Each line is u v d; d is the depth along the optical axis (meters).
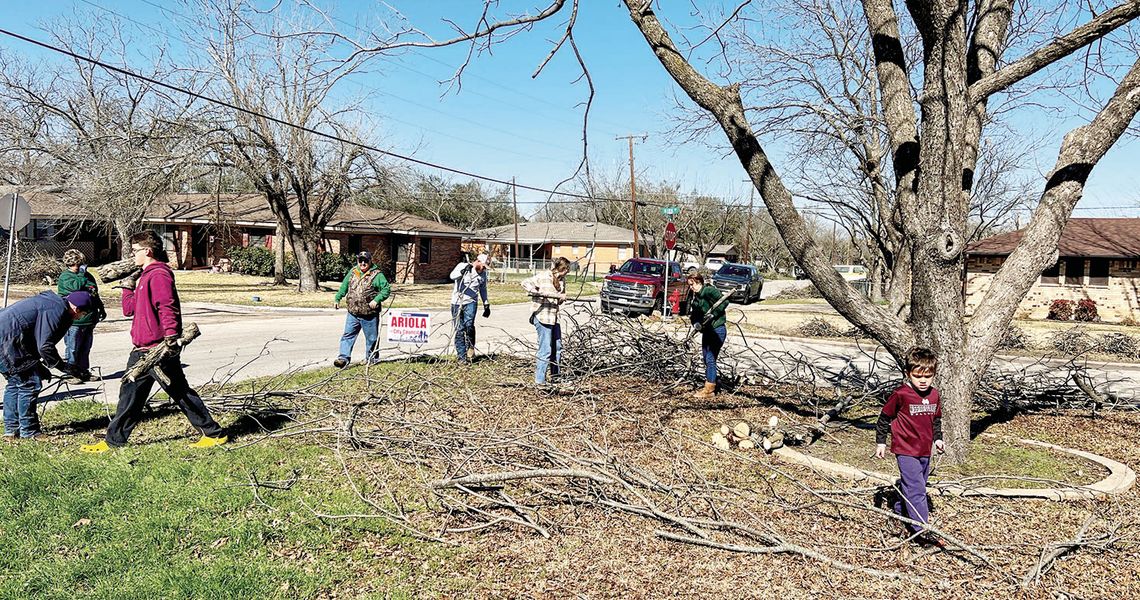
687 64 6.95
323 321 18.83
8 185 32.34
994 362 14.07
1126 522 5.32
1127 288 24.45
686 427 7.66
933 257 6.52
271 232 39.22
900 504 5.20
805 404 8.99
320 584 4.10
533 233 60.03
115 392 8.81
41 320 6.67
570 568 4.39
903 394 4.93
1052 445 7.40
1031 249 6.60
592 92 7.21
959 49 6.24
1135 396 10.93
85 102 31.86
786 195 6.75
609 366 10.12
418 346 11.93
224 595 3.94
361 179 27.86
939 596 4.16
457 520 5.07
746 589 4.19
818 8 17.45
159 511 5.02
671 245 19.25
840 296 6.73
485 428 7.15
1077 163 6.50
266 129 25.38
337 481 5.74
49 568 4.18
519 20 6.85
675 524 5.04
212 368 10.86
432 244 41.12
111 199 24.06
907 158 7.09
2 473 5.56
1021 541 4.93
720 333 9.10
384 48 6.87
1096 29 6.20
